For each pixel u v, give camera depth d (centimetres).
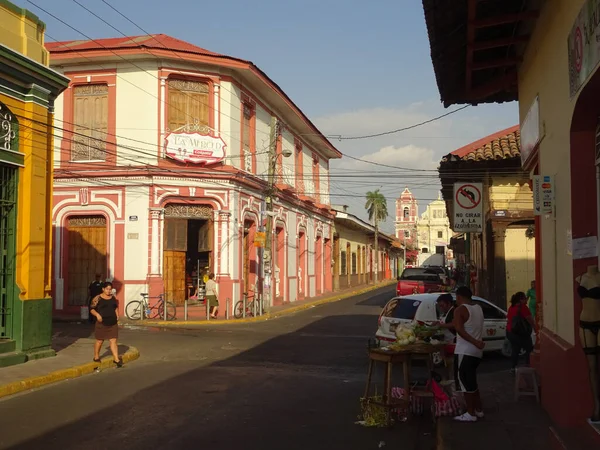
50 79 1400
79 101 2577
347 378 1233
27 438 780
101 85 2566
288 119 3494
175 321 2367
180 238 2564
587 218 726
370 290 5203
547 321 906
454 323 852
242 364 1411
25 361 1327
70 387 1132
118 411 927
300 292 3825
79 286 2572
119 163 2514
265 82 2834
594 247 722
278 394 1061
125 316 2470
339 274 5003
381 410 852
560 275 809
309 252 4047
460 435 757
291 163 3603
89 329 2112
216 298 2466
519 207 1905
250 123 2900
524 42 1009
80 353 1477
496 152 1880
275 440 774
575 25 679
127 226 2500
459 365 841
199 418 883
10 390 1070
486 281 2211
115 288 2497
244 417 892
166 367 1362
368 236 6475
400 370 1338
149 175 2484
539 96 927
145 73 2512
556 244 831
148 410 933
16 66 1295
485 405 927
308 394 1063
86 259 2572
